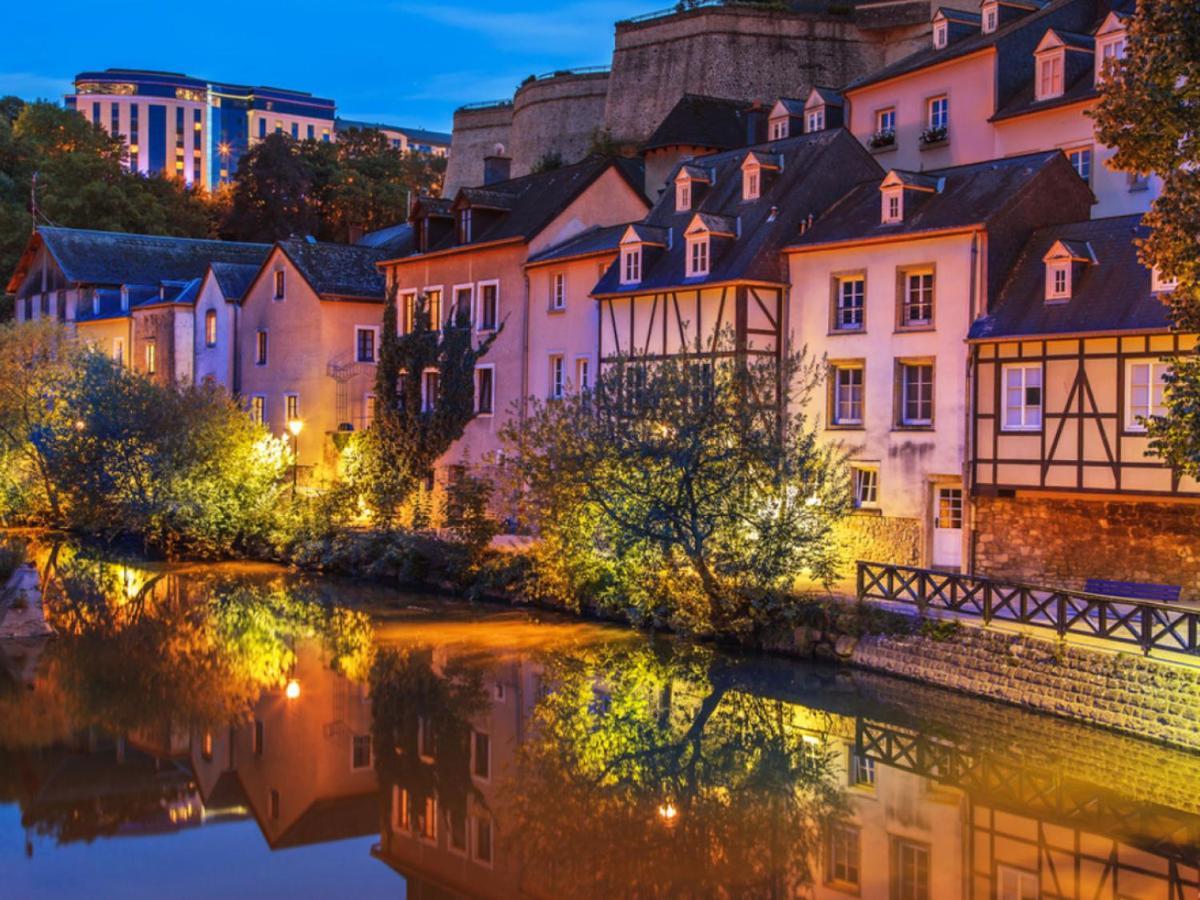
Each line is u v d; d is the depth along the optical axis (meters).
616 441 25.89
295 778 18.88
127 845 16.48
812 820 17.41
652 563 26.25
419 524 34.94
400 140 173.62
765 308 29.89
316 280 44.53
